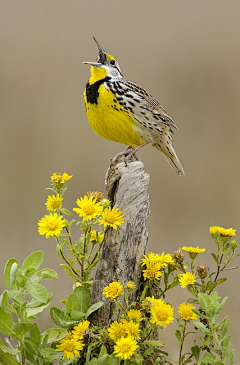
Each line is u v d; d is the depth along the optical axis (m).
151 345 4.31
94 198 4.89
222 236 4.68
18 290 4.01
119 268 4.63
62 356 4.35
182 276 4.61
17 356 4.44
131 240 4.70
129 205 4.76
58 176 4.77
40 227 4.52
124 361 4.30
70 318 4.39
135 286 4.62
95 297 4.51
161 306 4.18
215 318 4.21
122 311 4.52
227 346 4.22
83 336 4.42
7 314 4.05
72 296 4.38
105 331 4.26
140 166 4.91
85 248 4.74
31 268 4.02
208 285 4.56
